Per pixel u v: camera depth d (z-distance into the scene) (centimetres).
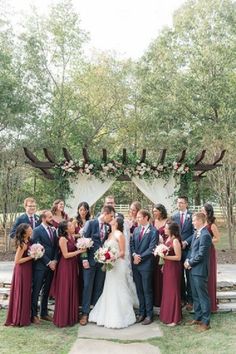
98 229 598
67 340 511
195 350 474
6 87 1567
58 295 566
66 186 984
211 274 616
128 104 2336
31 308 576
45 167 977
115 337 523
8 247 1299
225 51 2080
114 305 565
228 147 1461
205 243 547
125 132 2352
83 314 578
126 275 595
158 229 654
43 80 1972
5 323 562
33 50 1952
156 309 630
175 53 2241
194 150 1984
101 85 2216
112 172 985
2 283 729
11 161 1402
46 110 1991
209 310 555
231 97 1995
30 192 1825
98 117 2238
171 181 1015
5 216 1312
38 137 1706
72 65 2116
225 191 1351
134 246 600
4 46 1811
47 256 573
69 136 2089
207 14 2184
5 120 1549
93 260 586
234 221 1366
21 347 481
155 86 2181
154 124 2159
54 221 646
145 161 997
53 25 2048
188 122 2141
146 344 497
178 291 575
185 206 670
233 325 567
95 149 2175
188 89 2073
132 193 1992
